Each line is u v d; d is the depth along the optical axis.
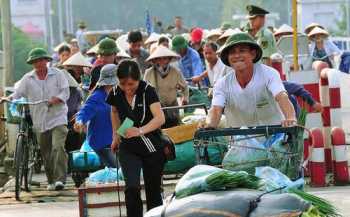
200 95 23.09
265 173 11.38
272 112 13.01
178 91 22.39
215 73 23.16
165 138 13.68
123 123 13.36
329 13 125.06
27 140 19.80
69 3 144.88
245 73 12.77
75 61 24.66
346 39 44.78
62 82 20.06
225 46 12.62
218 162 12.89
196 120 18.81
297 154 11.89
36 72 20.05
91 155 18.97
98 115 18.19
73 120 20.73
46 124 20.00
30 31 125.56
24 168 19.81
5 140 26.05
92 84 20.73
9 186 20.98
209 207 10.31
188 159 17.72
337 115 19.39
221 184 10.66
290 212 10.25
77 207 17.92
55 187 19.98
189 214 10.33
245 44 12.62
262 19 21.48
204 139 12.56
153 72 21.23
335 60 33.06
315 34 29.58
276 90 12.66
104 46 20.66
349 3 122.25
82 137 20.41
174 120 18.95
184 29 45.75
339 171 18.83
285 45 29.28
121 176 15.27
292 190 11.01
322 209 10.94
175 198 10.82
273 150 11.95
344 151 18.88
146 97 13.59
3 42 27.78
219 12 181.75
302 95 16.84
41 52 20.00
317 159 18.55
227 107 13.12
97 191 14.98
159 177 13.64
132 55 25.22
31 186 20.70
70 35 54.25
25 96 20.09
